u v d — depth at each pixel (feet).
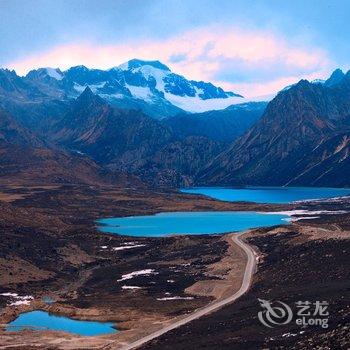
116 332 364.17
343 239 506.07
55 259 622.13
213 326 333.21
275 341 269.85
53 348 330.75
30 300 467.52
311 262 458.09
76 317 416.67
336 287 357.82
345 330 249.96
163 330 350.43
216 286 462.19
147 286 497.87
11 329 384.27
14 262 567.59
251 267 508.94
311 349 241.35
